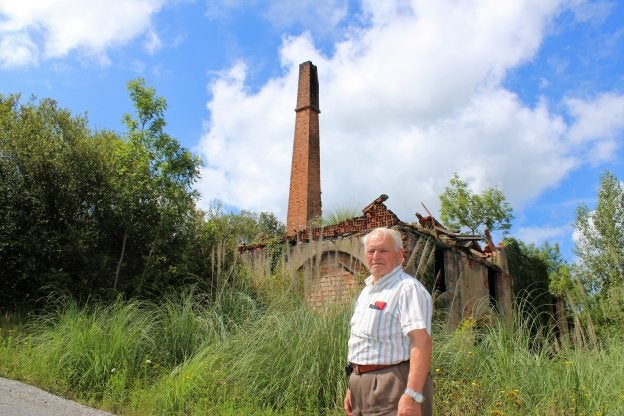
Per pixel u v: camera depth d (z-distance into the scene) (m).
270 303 9.43
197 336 8.36
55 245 10.23
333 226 15.28
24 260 9.95
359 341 3.60
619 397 6.50
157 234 11.58
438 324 8.19
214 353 7.80
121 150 11.80
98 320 8.05
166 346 8.16
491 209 32.88
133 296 10.55
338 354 7.15
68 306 9.02
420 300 3.42
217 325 8.72
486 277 17.06
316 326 7.48
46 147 10.75
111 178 11.47
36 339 7.87
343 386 6.84
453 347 7.60
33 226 10.21
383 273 3.66
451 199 33.69
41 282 9.98
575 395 6.37
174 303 9.24
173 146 12.31
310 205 27.58
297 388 6.89
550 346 7.62
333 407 6.78
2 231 9.91
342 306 7.89
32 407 5.54
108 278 10.66
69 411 5.75
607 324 9.25
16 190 10.34
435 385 6.88
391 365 3.45
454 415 6.30
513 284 18.91
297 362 7.06
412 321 3.35
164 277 11.15
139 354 7.74
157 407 6.47
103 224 11.20
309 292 9.14
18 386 6.34
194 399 6.75
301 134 29.27
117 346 7.43
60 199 10.67
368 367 3.51
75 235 10.40
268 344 7.47
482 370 7.21
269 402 6.88
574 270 13.57
